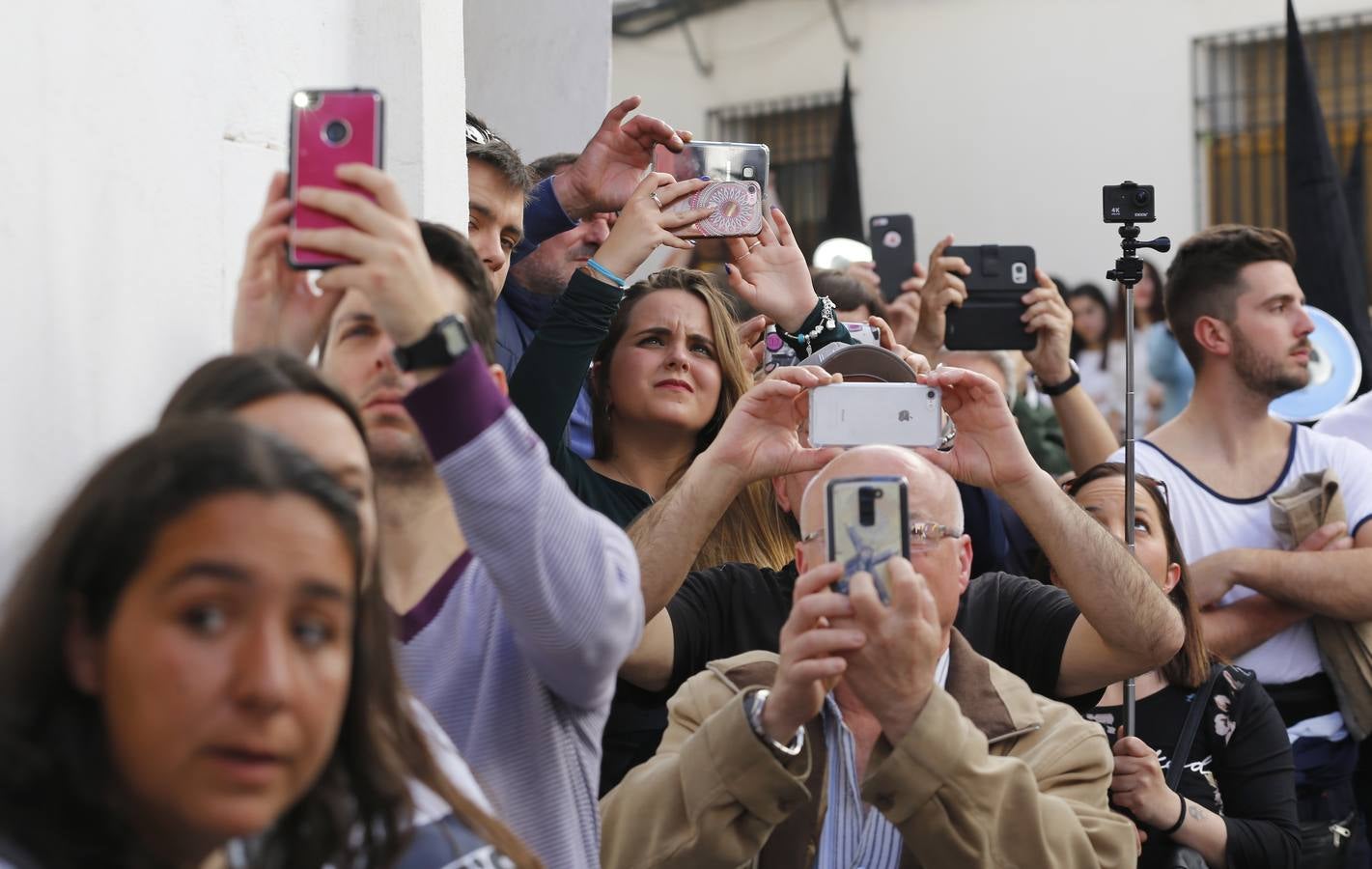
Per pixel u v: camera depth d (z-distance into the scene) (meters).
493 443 1.75
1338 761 4.05
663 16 11.83
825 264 6.18
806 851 2.47
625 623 1.93
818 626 2.20
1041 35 10.69
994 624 3.01
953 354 5.62
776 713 2.23
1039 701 2.63
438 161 3.25
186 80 2.50
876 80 11.24
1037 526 2.78
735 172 3.52
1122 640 2.79
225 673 1.24
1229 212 10.31
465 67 5.42
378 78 3.17
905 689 2.19
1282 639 4.07
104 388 2.24
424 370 1.74
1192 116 10.30
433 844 1.61
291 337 1.90
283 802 1.28
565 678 1.93
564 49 5.35
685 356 3.62
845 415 2.64
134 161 2.34
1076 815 2.45
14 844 1.25
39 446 2.10
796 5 11.46
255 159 2.71
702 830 2.28
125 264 2.31
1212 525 4.22
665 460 3.69
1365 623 4.01
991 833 2.24
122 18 2.32
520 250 3.98
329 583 1.28
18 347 2.06
